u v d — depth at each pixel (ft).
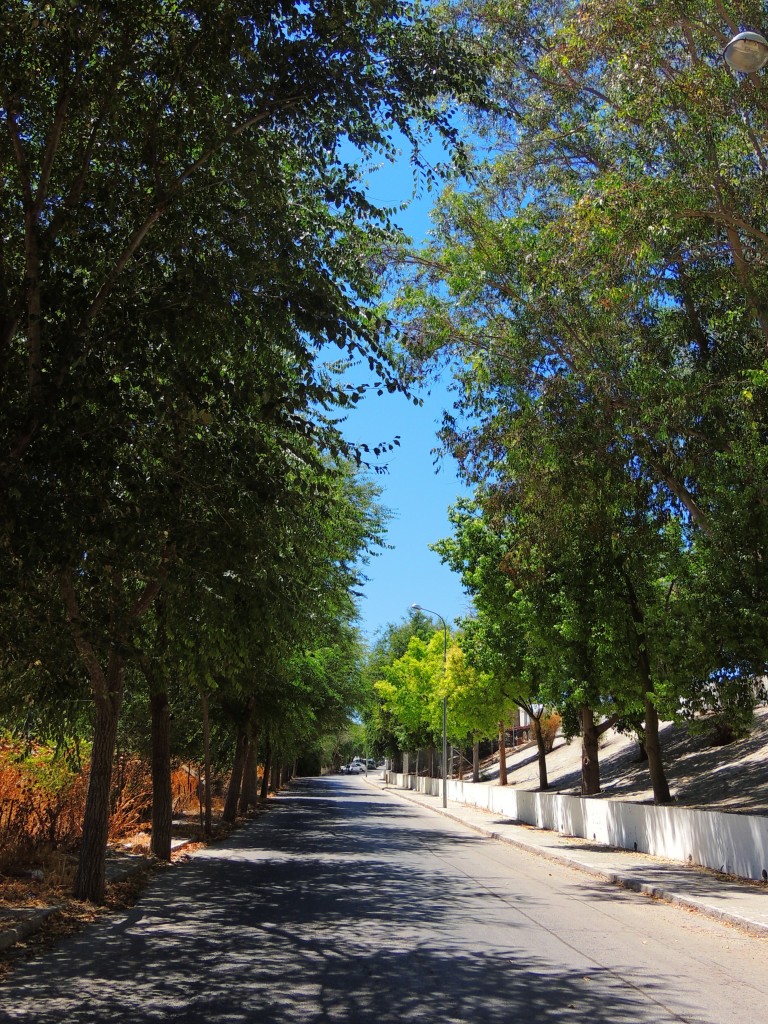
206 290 29.86
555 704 97.60
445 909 39.24
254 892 43.80
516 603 91.76
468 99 35.37
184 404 31.12
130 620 35.24
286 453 41.37
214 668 49.78
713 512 52.26
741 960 29.25
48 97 31.53
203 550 33.47
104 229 33.01
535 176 57.82
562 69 51.93
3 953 28.89
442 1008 22.24
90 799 40.27
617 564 75.25
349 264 37.24
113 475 28.53
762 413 52.80
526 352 57.00
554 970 26.96
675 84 46.01
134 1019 21.17
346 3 30.07
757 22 46.80
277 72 30.73
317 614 65.62
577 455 55.93
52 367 28.22
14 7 28.48
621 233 47.75
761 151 49.98
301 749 168.86
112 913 37.37
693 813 57.36
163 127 31.58
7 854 46.60
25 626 32.65
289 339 32.81
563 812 88.99
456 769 266.98
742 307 53.93
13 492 24.61
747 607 49.60
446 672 146.82
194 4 29.48
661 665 63.52
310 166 36.45
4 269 29.01
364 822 104.58
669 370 57.36
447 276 60.39
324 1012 21.79
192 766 122.31
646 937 33.19
